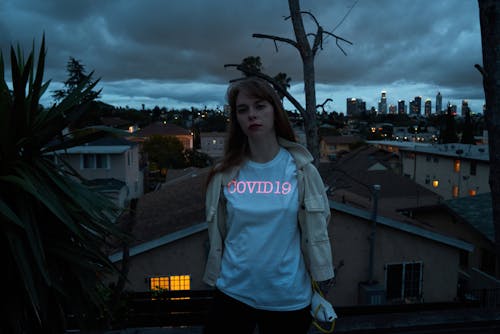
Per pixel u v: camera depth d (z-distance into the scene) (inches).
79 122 97.3
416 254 439.5
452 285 444.5
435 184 1503.4
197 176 841.5
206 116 5108.3
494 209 139.2
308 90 223.3
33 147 79.5
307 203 47.4
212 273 51.1
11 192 74.7
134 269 391.9
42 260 69.7
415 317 76.2
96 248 83.2
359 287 429.4
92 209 84.3
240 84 47.1
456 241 439.5
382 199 1018.1
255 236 46.7
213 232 50.8
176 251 396.8
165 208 555.5
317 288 50.1
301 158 48.4
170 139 2048.5
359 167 1430.9
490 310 79.7
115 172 1114.1
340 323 73.9
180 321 250.8
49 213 80.0
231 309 48.4
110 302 223.8
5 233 69.7
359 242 428.8
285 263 46.8
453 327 74.3
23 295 75.5
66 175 87.5
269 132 48.4
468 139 2313.0
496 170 136.1
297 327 48.3
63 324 81.7
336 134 3206.2
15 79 73.9
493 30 131.8
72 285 82.0
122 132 84.4
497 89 132.4
